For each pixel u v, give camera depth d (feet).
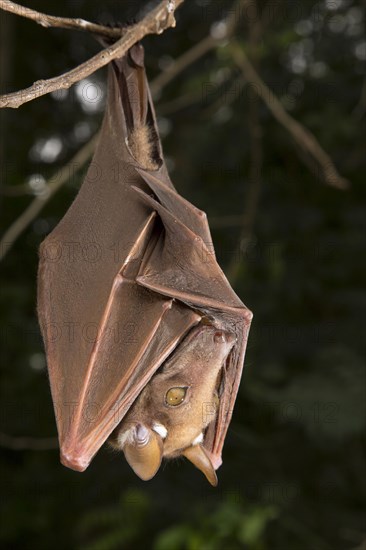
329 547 35.83
